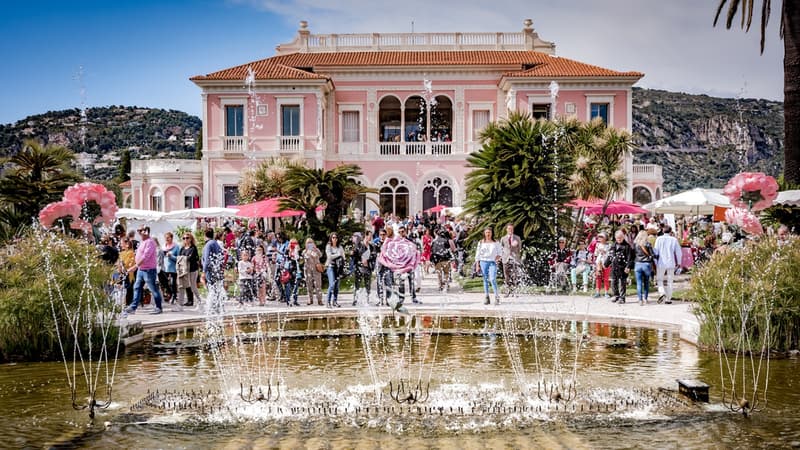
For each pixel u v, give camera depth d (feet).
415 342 38.45
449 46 147.33
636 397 25.58
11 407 24.75
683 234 92.38
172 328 44.39
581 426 21.95
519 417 23.00
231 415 23.41
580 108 130.21
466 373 30.17
